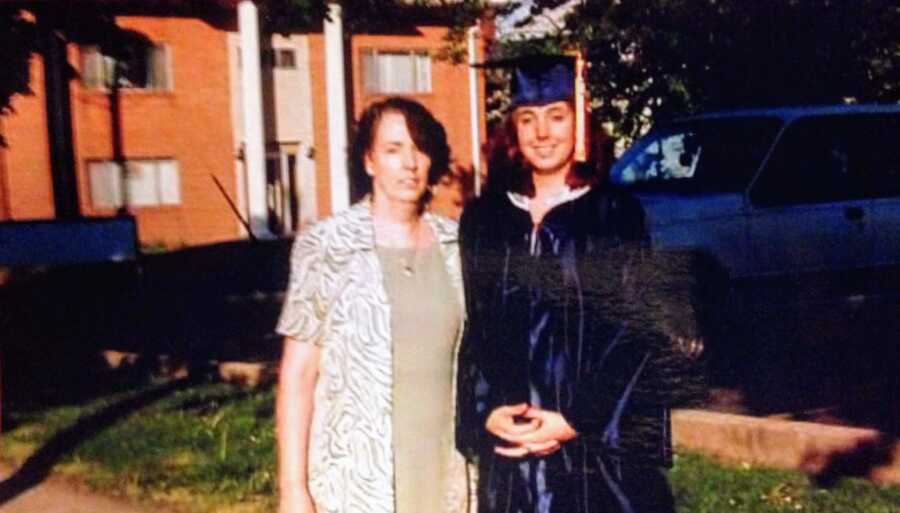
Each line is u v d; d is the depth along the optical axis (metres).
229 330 16.23
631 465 3.57
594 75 14.12
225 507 7.71
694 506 6.61
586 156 3.81
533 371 3.60
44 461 9.30
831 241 11.22
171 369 12.38
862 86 13.91
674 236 10.40
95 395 11.56
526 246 3.64
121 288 18.02
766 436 7.50
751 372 9.88
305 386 3.84
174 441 9.44
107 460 9.09
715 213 10.68
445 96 33.59
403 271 3.77
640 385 3.54
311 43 35.31
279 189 35.28
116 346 14.95
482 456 3.75
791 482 7.04
